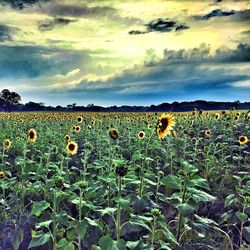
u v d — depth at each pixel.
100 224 3.50
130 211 3.85
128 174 4.09
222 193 5.11
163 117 4.84
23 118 19.97
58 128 13.01
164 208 4.60
